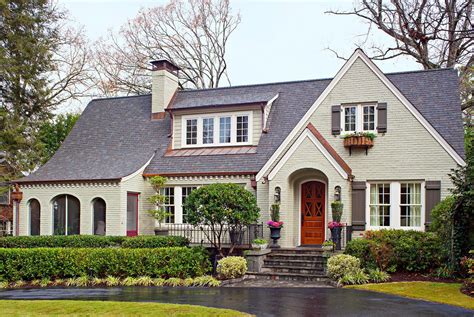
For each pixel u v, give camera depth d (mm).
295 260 19203
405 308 12258
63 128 35812
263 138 23406
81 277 18391
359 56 21359
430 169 19719
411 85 22484
